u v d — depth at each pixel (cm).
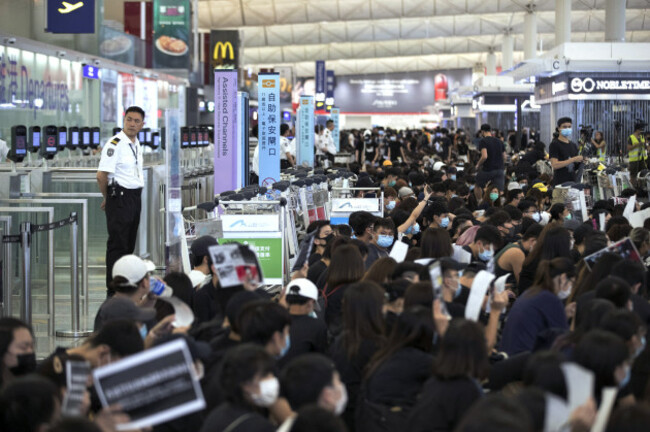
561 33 3566
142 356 301
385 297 496
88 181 1158
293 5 4756
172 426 415
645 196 1752
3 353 416
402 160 3384
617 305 504
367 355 464
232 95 1285
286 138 1938
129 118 959
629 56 2658
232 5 4731
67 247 1055
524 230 944
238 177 1304
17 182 1023
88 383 394
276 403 364
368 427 425
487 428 254
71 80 2102
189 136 1706
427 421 368
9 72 1717
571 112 2695
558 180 1586
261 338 409
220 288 517
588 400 285
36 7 1997
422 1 4731
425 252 687
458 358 369
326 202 1217
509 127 4253
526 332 536
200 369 404
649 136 2206
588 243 756
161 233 1292
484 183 1627
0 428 301
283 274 895
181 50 2902
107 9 3547
